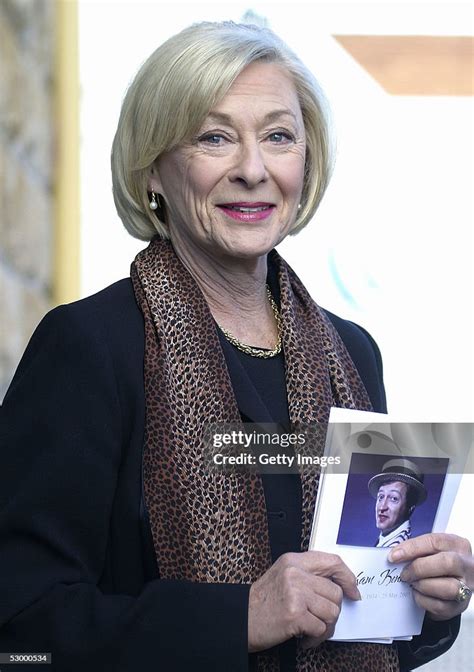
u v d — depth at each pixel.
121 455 2.23
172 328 2.34
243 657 2.08
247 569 2.20
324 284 5.42
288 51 2.43
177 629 2.09
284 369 2.44
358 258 5.43
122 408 2.24
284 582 2.10
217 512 2.21
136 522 2.21
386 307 5.41
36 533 2.16
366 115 5.45
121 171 2.45
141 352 2.30
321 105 2.50
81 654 2.10
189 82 2.28
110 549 2.25
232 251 2.34
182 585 2.12
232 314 2.46
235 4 5.49
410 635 2.31
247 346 2.43
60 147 6.66
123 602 2.13
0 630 2.15
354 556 2.25
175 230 2.46
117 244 5.79
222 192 2.32
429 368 5.38
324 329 2.53
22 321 5.81
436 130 5.45
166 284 2.39
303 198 2.56
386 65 5.46
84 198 5.81
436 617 2.34
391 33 5.47
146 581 2.22
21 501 2.17
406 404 5.34
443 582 2.28
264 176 2.31
